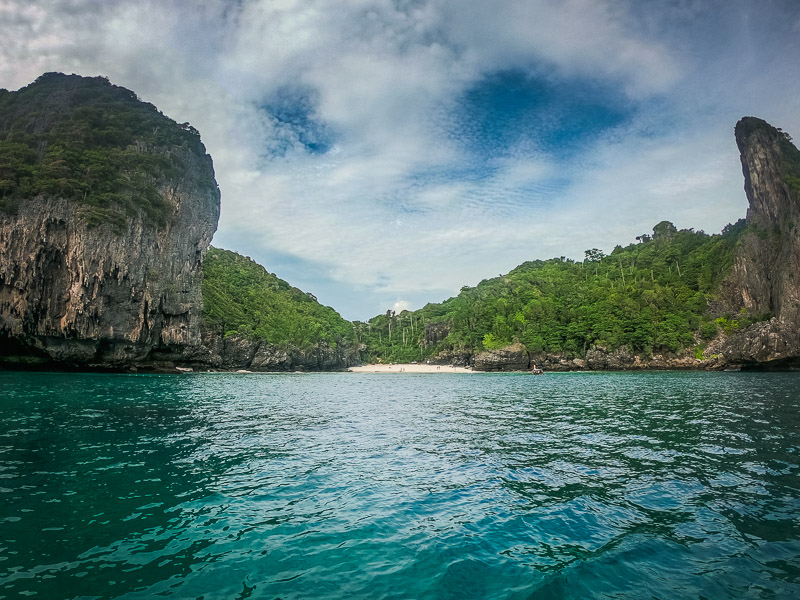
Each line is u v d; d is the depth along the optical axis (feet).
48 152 234.79
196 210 281.13
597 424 74.28
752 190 357.41
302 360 392.06
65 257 209.56
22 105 287.48
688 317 340.39
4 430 61.72
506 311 447.42
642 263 485.97
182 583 22.07
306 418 84.02
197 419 78.54
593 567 24.03
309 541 27.50
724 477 40.86
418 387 190.60
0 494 34.88
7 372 202.90
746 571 23.45
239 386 173.37
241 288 442.09
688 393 128.26
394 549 26.40
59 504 33.12
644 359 335.47
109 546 26.27
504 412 94.22
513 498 35.86
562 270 567.18
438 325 544.62
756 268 328.70
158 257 247.70
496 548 26.53
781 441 56.70
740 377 216.54
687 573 23.31
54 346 213.66
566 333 374.63
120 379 183.11
